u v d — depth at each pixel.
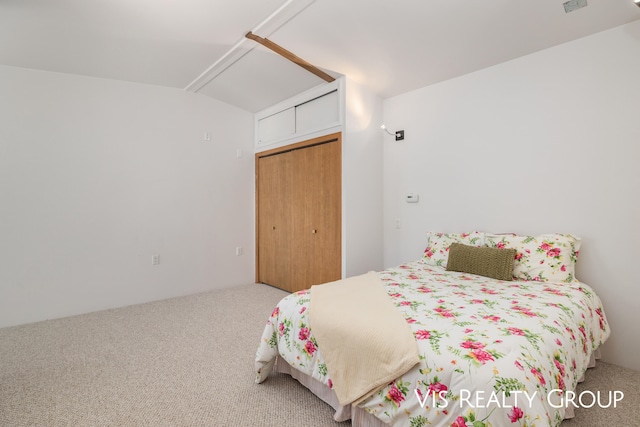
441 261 2.79
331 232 3.41
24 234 2.94
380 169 3.57
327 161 3.43
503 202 2.70
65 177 3.13
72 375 2.04
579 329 1.62
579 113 2.31
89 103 3.25
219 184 4.18
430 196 3.19
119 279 3.44
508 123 2.66
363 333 1.44
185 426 1.57
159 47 2.83
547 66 2.45
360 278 2.34
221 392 1.86
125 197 3.47
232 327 2.84
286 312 1.89
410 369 1.25
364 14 2.28
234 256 4.34
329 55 2.84
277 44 2.74
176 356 2.30
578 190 2.32
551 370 1.21
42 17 2.30
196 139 3.96
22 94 2.92
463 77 2.94
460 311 1.60
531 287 2.08
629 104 2.11
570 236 2.28
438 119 3.12
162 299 3.71
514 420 1.00
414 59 2.79
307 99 3.63
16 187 2.90
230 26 2.52
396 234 3.49
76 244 3.19
